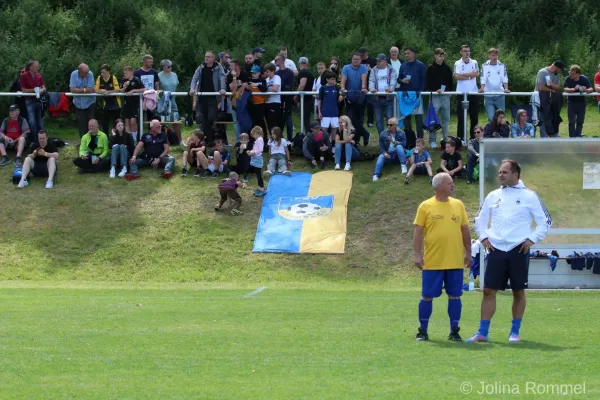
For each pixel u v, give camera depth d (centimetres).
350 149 4078
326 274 3416
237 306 2528
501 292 3022
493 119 3953
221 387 1384
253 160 3906
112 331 1995
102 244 3584
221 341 1838
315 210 3766
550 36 6141
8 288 3116
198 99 4200
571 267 3144
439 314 2367
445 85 4197
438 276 1825
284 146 4056
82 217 3741
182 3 6091
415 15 6266
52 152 4012
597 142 3053
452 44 5897
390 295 2925
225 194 3738
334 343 1808
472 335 1953
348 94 4166
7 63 5147
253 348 1748
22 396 1339
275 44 5644
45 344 1808
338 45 5747
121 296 2847
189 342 1825
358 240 3612
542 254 3139
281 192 3900
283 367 1545
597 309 2462
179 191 3919
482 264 3084
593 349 1719
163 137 4097
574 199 3112
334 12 6094
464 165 4041
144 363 1589
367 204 3822
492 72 4206
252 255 3541
